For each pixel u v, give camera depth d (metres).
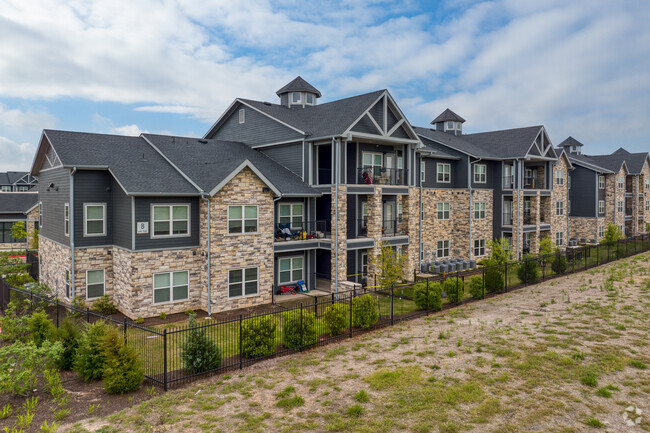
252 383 12.09
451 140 38.59
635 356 12.94
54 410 10.55
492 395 10.77
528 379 11.62
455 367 12.68
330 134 24.61
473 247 36.25
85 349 12.65
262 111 28.92
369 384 11.71
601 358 12.84
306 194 24.70
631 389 10.86
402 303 22.56
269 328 14.34
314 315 16.91
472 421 9.58
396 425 9.51
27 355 11.69
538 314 18.39
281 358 14.23
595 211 49.03
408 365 13.01
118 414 10.32
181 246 20.52
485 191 37.28
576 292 22.59
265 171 25.69
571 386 11.14
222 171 21.30
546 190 40.62
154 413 10.34
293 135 26.75
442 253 35.66
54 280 23.56
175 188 20.06
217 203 20.62
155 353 14.70
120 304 20.53
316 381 12.09
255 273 22.23
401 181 29.48
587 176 49.47
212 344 13.11
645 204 59.31
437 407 10.25
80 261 20.64
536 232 39.84
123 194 20.08
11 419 10.08
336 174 24.77
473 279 22.39
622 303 19.44
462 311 19.88
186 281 20.75
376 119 26.98
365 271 29.23
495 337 15.35
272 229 22.83
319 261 29.41
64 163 19.92
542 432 9.06
